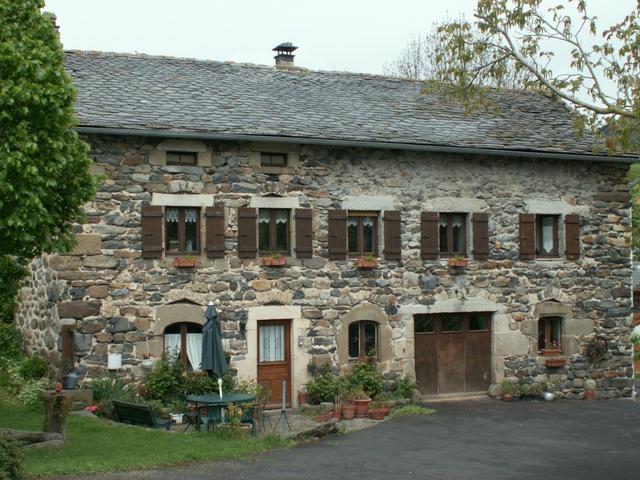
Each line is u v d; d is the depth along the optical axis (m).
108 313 15.41
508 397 18.19
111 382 15.06
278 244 16.83
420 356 18.00
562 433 14.88
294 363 16.69
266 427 14.69
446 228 18.22
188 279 15.96
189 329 16.16
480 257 18.17
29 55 10.96
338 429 14.44
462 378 18.38
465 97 15.42
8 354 17.45
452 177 18.00
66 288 15.21
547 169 18.89
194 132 15.48
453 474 11.50
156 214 15.70
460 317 18.41
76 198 11.62
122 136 15.55
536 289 18.73
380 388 16.95
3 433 10.02
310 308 16.81
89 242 15.33
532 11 13.74
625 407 17.84
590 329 19.25
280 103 17.83
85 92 16.30
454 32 14.79
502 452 13.18
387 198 17.42
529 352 18.69
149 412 13.33
